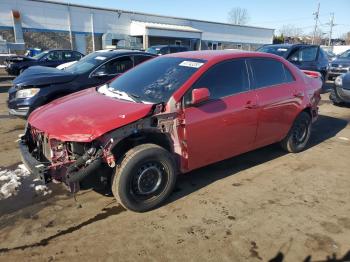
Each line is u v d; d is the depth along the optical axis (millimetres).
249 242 3184
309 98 5395
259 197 4047
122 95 4039
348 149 5914
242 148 4500
